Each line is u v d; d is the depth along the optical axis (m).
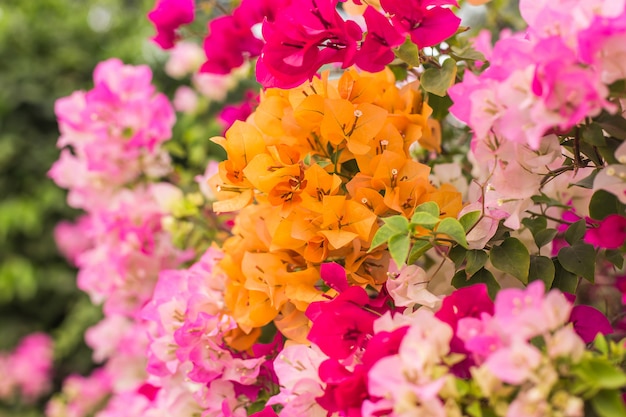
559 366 0.85
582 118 0.88
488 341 0.87
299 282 1.03
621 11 0.87
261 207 1.07
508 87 0.89
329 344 0.95
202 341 1.06
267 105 1.04
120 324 1.69
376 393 0.87
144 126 1.34
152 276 1.35
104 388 2.44
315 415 0.96
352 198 1.02
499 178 0.97
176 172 1.42
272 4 1.16
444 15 1.00
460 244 0.98
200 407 1.12
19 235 3.01
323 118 1.02
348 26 0.98
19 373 2.88
